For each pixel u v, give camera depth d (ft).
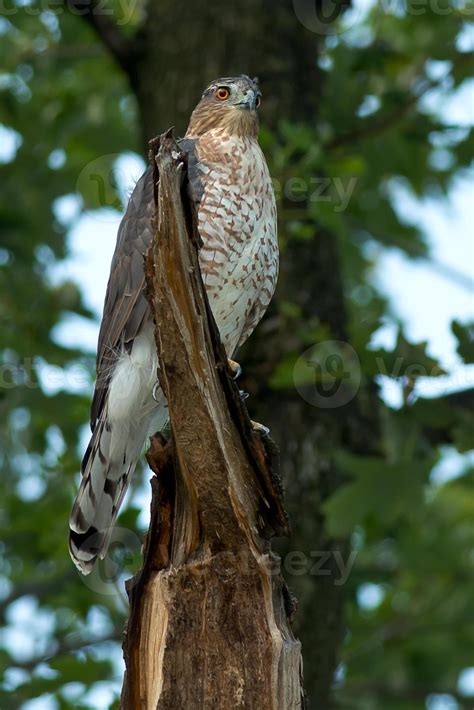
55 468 44.73
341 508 33.04
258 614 19.44
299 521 33.88
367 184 47.62
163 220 19.01
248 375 34.76
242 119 31.60
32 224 47.88
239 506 19.80
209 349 19.62
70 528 29.66
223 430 19.83
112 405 29.30
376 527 41.06
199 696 19.21
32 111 50.65
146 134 37.76
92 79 52.01
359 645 44.88
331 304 35.94
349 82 42.52
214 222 28.55
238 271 28.94
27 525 42.29
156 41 37.99
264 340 34.76
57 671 35.22
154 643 19.71
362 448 35.04
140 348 28.99
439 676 45.98
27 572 46.91
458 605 46.21
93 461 29.84
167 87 37.32
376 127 41.55
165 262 19.17
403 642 44.86
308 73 38.06
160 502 20.27
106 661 35.55
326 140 38.50
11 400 41.88
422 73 45.68
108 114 51.67
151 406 29.30
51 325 44.91
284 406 34.50
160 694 19.27
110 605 41.91
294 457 34.22
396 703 43.57
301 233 33.76
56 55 48.32
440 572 44.16
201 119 32.07
